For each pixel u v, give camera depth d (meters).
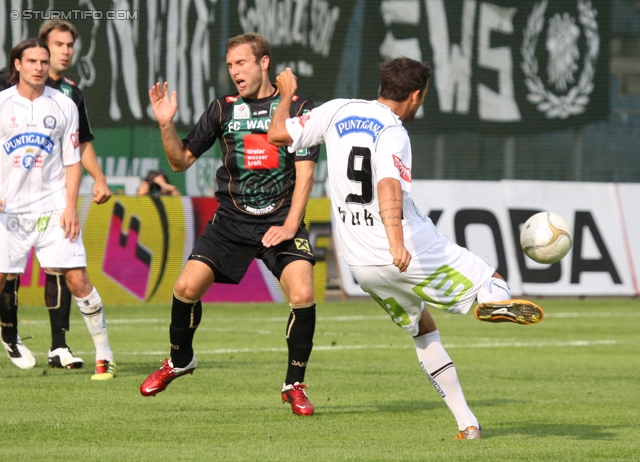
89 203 49.53
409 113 17.12
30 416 18.78
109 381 23.92
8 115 23.06
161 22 62.69
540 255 17.88
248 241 20.00
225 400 21.61
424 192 55.03
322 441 16.88
